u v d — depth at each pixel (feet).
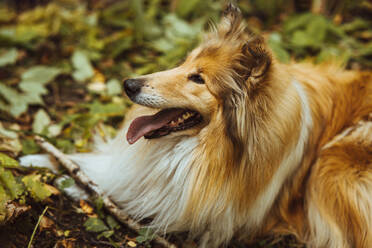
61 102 14.34
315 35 17.54
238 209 9.36
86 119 12.64
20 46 16.67
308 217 10.34
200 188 8.98
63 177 10.19
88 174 10.58
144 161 9.73
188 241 9.75
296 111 9.14
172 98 8.97
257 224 9.96
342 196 9.77
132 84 8.93
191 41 17.01
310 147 10.27
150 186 9.68
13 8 20.17
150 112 9.65
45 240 8.62
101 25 19.31
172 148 9.43
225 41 9.21
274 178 9.45
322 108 10.48
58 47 17.10
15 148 10.99
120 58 17.19
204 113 8.95
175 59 15.84
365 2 20.93
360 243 9.72
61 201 9.71
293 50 17.31
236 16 9.43
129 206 9.99
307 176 10.43
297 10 20.72
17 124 12.76
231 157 8.77
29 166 10.05
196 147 9.05
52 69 14.75
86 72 15.47
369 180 9.65
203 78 8.91
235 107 8.54
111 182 10.25
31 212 8.86
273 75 8.56
